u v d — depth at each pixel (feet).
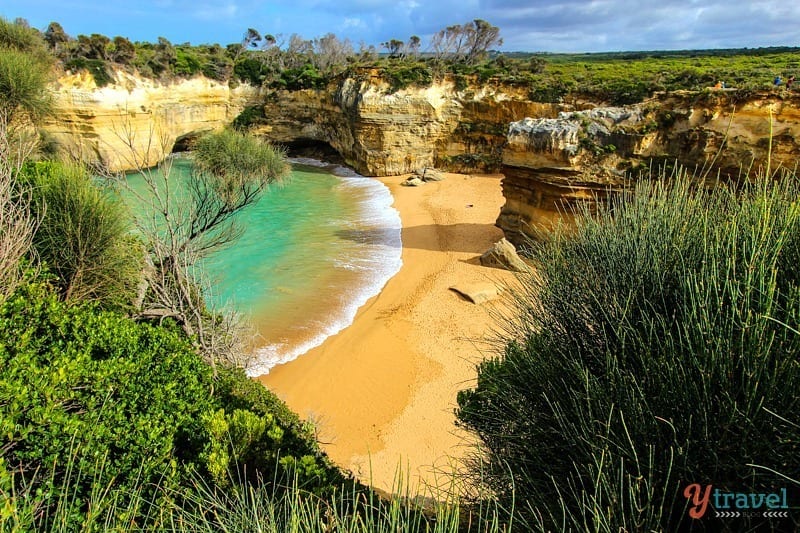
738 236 14.92
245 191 67.05
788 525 10.69
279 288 70.95
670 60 189.57
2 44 89.35
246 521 13.01
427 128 149.07
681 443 12.01
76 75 125.80
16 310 24.76
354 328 60.03
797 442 10.52
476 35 211.00
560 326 17.61
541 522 12.30
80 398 20.45
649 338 13.38
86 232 34.24
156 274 39.19
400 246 89.56
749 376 11.08
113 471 17.29
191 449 20.58
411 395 46.09
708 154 62.44
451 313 62.34
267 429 21.58
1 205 27.53
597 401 13.61
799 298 11.98
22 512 12.44
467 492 17.43
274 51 213.05
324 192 132.46
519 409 16.69
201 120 166.40
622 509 10.89
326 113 169.58
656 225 17.63
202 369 27.94
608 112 71.51
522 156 73.10
